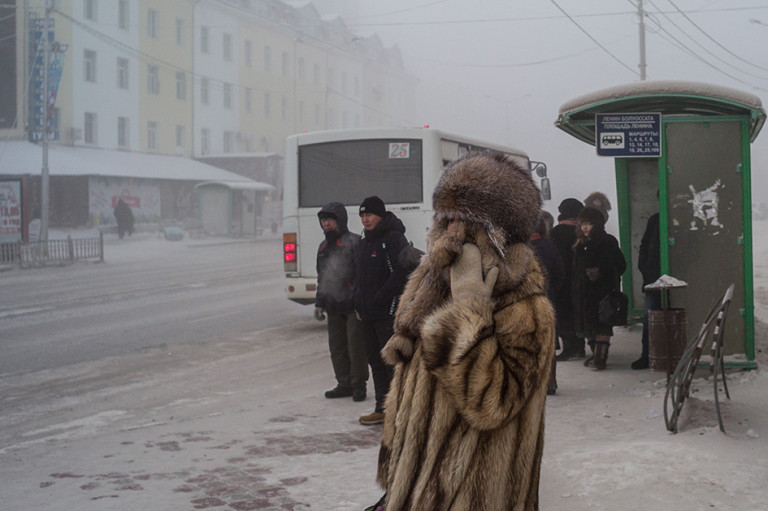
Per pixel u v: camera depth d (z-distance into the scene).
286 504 4.71
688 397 6.46
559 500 4.48
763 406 6.31
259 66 58.12
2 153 38.03
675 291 7.88
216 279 21.62
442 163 12.26
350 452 5.87
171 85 49.44
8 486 5.22
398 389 2.68
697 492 4.46
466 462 2.45
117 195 41.34
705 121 7.79
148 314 14.58
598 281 8.87
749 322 7.74
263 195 47.12
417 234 12.03
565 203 9.71
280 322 13.53
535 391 2.47
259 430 6.60
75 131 41.66
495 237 2.50
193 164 49.16
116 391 8.38
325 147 12.40
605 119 7.91
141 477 5.35
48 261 26.53
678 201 7.86
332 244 7.67
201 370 9.48
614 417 6.44
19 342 11.61
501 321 2.45
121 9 45.53
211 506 4.71
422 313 2.60
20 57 40.09
